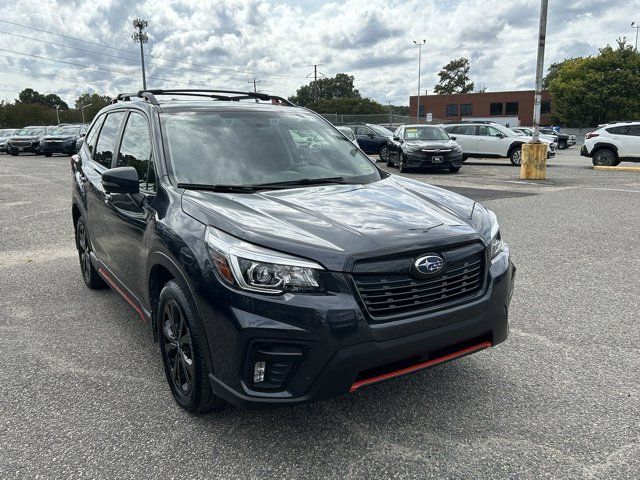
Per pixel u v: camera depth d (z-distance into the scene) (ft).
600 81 175.94
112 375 12.01
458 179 49.70
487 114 251.19
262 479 8.42
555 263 20.24
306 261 8.41
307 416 10.18
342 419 10.05
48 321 15.24
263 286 8.34
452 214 10.45
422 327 8.76
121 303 16.67
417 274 8.80
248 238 8.70
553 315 15.03
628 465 8.57
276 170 12.18
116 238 13.23
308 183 11.91
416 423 9.89
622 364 12.07
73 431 9.82
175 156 11.68
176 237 9.62
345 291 8.36
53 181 51.90
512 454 8.92
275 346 8.34
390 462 8.77
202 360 9.21
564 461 8.71
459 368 12.03
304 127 14.11
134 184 11.14
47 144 95.55
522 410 10.26
